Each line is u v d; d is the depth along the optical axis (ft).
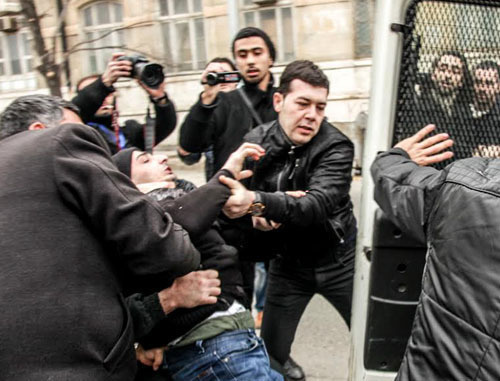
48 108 5.57
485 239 4.09
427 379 4.31
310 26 29.19
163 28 31.53
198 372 6.03
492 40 6.13
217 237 6.55
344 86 28.73
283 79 7.41
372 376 5.75
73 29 26.91
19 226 4.55
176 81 31.17
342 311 8.38
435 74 6.18
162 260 4.92
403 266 5.63
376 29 6.26
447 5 6.07
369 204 6.07
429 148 5.80
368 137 6.30
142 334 5.75
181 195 6.11
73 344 4.52
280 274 8.40
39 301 4.44
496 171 4.37
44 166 4.71
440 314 4.28
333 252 7.90
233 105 9.74
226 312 6.23
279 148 7.53
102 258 4.85
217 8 30.83
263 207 6.40
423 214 4.78
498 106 6.22
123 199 4.78
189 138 9.39
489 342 3.96
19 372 4.35
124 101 28.45
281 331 8.53
